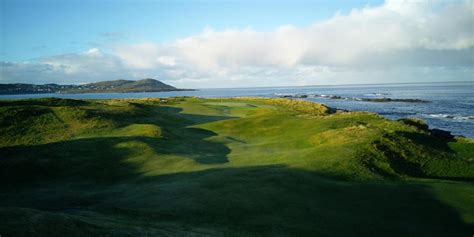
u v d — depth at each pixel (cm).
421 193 2262
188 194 2152
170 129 4950
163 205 1989
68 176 2952
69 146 3731
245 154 3650
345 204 2056
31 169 3100
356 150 3284
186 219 1784
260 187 2261
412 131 4481
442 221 1839
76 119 5003
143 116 6025
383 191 2298
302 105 9044
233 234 1585
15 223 1264
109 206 2062
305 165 2855
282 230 1667
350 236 1647
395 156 3344
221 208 1925
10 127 4481
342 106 13300
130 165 3159
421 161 3353
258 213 1870
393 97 19075
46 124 4753
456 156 3606
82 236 1308
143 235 1429
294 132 4753
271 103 10212
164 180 2617
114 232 1407
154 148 3666
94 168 3103
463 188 2388
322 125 4841
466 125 7856
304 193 2206
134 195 2250
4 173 3019
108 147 3672
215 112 7600
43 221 1331
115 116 5578
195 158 3353
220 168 2878
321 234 1652
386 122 4925
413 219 1861
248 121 5556
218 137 4716
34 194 2512
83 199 2308
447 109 11569
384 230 1723
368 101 16388
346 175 2706
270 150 3878
